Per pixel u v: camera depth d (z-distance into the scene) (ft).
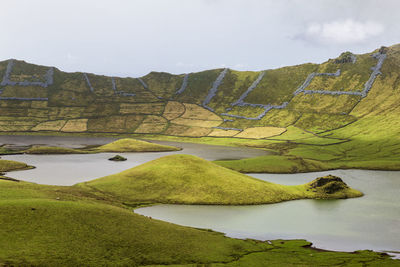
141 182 434.71
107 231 234.99
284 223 336.90
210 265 206.08
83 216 248.73
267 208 387.55
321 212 378.12
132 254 211.00
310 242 282.97
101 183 428.56
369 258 236.43
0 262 172.65
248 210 376.27
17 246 192.85
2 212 226.99
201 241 251.80
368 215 370.32
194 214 352.69
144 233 246.27
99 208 275.80
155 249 223.30
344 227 329.11
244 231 309.22
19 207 239.30
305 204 411.13
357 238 300.40
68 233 219.41
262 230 314.35
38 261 181.27
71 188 389.39
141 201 387.55
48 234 212.84
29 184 368.68
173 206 377.09
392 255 257.55
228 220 339.16
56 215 239.09
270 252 244.01
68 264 185.16
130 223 259.60
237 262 214.48
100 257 199.72
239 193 418.51
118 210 289.33
